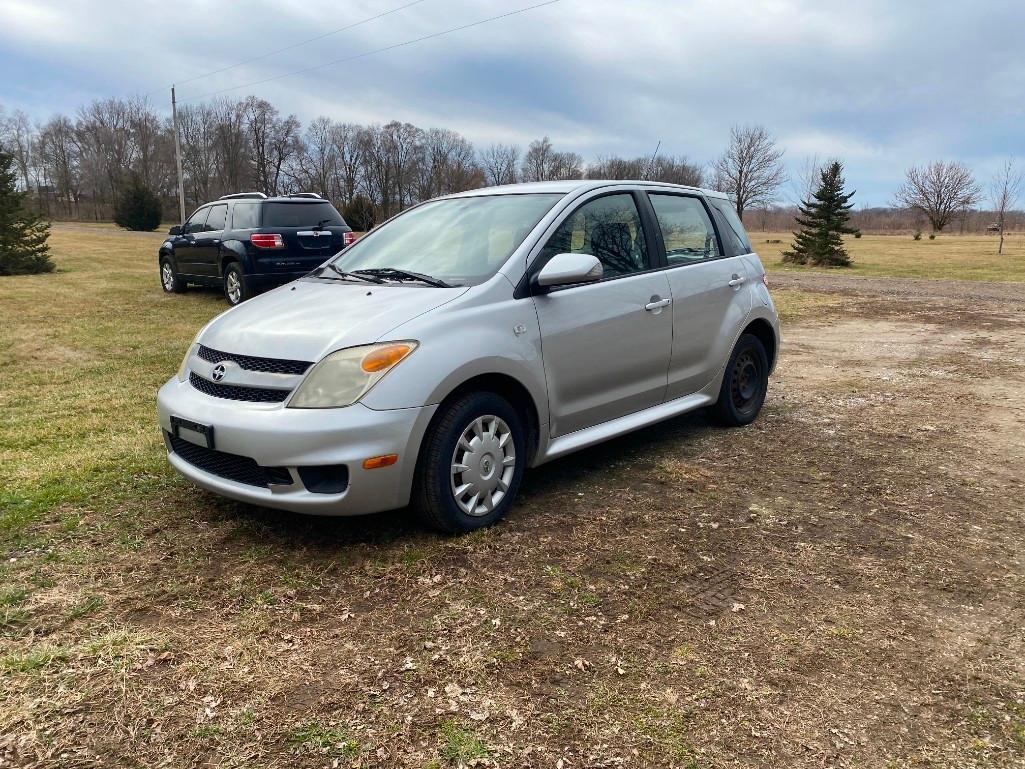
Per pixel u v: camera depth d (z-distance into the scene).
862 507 3.92
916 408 6.04
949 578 3.15
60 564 3.18
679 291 4.62
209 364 3.50
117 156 83.38
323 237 11.95
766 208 60.25
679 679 2.44
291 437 3.05
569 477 4.35
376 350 3.17
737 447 4.95
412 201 78.75
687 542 3.47
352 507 3.15
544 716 2.25
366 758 2.07
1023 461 4.69
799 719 2.26
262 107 81.50
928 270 24.00
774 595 3.00
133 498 3.91
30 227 17.97
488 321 3.50
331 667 2.49
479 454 3.49
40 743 2.12
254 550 3.33
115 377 6.98
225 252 11.61
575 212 4.11
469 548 3.37
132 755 2.08
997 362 8.03
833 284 18.28
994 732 2.21
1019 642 2.69
